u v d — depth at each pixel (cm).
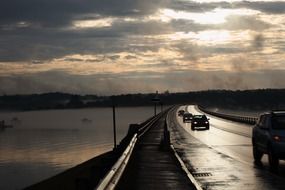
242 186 1920
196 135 5666
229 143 4375
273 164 2480
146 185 1942
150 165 2680
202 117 7175
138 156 3219
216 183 2003
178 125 8506
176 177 2181
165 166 2630
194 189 1833
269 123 2611
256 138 2823
